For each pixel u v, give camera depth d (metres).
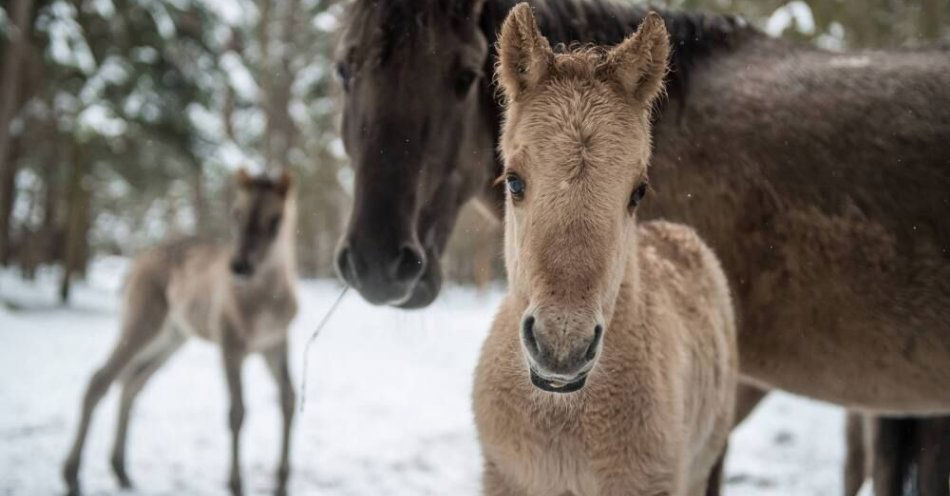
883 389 3.48
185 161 20.72
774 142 3.56
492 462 2.63
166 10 18.14
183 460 7.23
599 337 2.06
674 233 3.34
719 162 3.60
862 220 3.36
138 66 17.86
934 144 3.38
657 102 3.41
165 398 9.84
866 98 3.55
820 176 3.45
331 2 4.56
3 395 9.28
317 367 12.25
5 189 21.97
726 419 3.28
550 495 2.53
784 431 7.60
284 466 6.37
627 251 2.40
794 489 5.97
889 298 3.33
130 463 7.11
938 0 9.77
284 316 7.42
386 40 3.59
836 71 3.72
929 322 3.30
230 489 6.21
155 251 7.88
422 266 3.44
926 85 3.54
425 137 3.54
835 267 3.40
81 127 18.30
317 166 28.67
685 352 2.76
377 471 6.80
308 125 28.45
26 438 7.58
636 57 2.34
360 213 3.43
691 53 3.86
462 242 13.15
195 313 7.52
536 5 3.81
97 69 17.33
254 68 25.41
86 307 19.12
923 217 3.31
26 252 23.00
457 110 3.64
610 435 2.42
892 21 10.48
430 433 8.07
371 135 3.54
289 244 8.00
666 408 2.47
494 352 2.59
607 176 2.19
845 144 3.47
